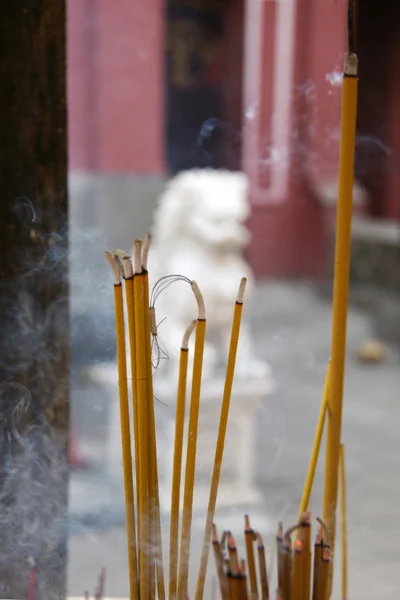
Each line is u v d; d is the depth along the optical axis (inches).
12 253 41.5
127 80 188.1
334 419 36.2
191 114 239.9
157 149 195.2
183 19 247.0
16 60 40.6
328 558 34.5
